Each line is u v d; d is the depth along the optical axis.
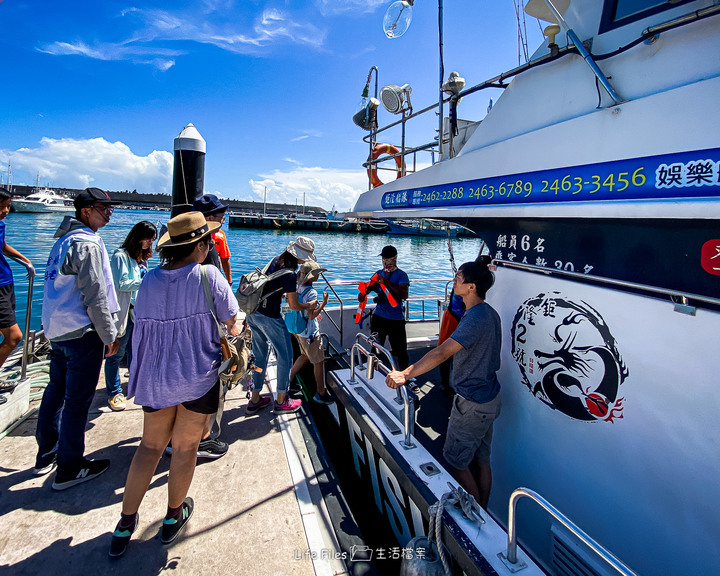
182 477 2.03
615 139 1.70
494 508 2.65
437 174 2.98
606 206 1.72
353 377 3.13
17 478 2.53
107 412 3.44
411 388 4.09
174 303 1.91
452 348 2.09
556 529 2.15
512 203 2.25
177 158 4.49
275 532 2.20
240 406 3.71
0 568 1.89
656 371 1.68
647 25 1.69
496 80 2.51
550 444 2.20
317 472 2.74
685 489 1.60
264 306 3.27
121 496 2.42
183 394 1.90
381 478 2.35
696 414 1.55
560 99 2.06
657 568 1.71
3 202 3.19
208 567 1.96
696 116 1.43
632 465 1.79
